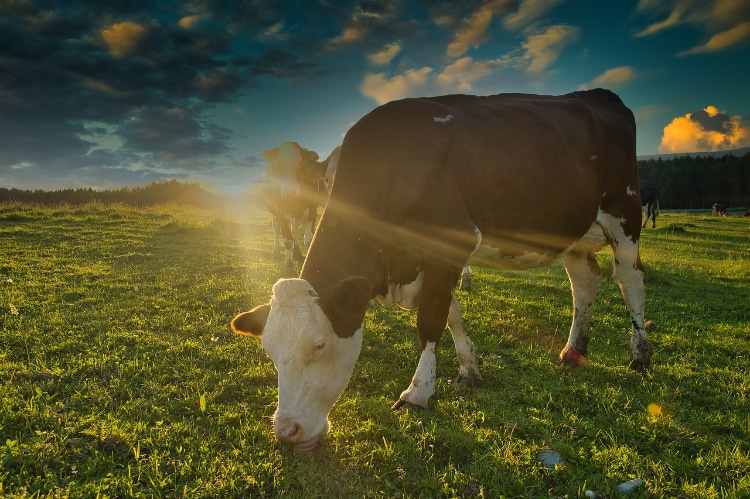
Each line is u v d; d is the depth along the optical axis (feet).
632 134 19.25
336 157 33.76
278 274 32.30
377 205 13.79
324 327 10.97
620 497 10.27
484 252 15.80
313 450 11.75
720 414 14.32
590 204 17.22
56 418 12.60
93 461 10.84
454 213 14.02
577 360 18.37
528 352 19.72
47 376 15.25
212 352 18.10
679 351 20.34
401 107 14.75
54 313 21.80
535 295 29.07
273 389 15.03
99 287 26.89
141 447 11.64
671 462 11.59
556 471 11.10
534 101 17.62
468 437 12.40
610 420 13.96
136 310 22.93
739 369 18.11
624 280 18.42
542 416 14.07
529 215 15.52
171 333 20.21
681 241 63.31
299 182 33.55
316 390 10.97
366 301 11.39
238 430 12.51
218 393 14.64
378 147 13.99
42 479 10.16
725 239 67.10
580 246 18.76
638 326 18.10
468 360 16.10
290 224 37.58
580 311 18.62
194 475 10.71
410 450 11.79
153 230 50.34
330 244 13.30
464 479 10.86
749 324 24.67
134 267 32.45
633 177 18.66
